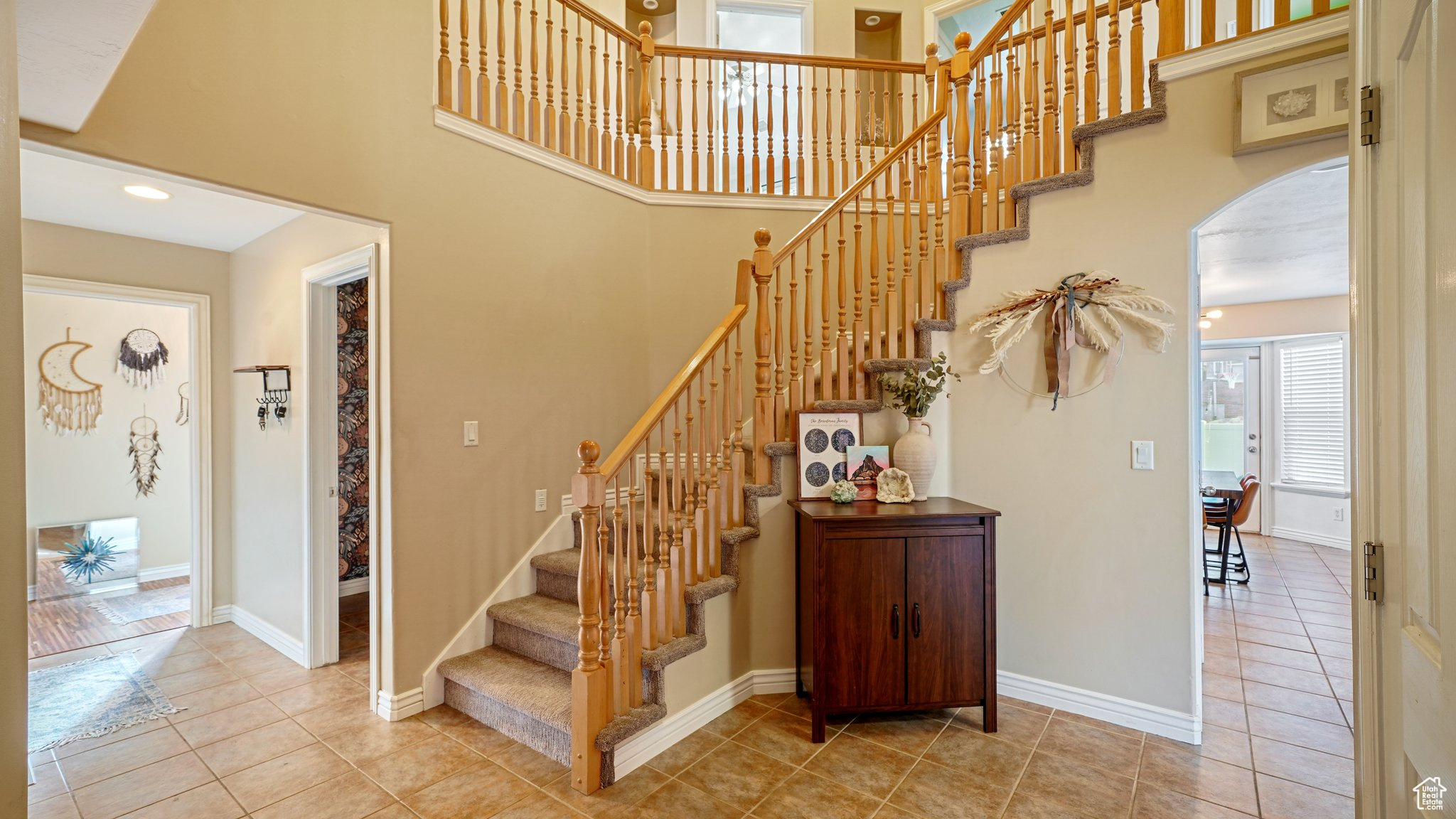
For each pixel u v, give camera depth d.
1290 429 6.45
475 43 3.65
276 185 2.28
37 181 2.79
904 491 2.76
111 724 2.67
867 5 5.17
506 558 3.10
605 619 2.30
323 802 2.14
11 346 0.75
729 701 2.79
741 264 2.92
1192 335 2.50
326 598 3.32
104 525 4.63
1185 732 2.48
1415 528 0.96
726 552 2.81
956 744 2.48
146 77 1.99
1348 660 3.33
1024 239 2.85
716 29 5.09
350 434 4.46
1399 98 1.00
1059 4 4.64
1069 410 2.73
